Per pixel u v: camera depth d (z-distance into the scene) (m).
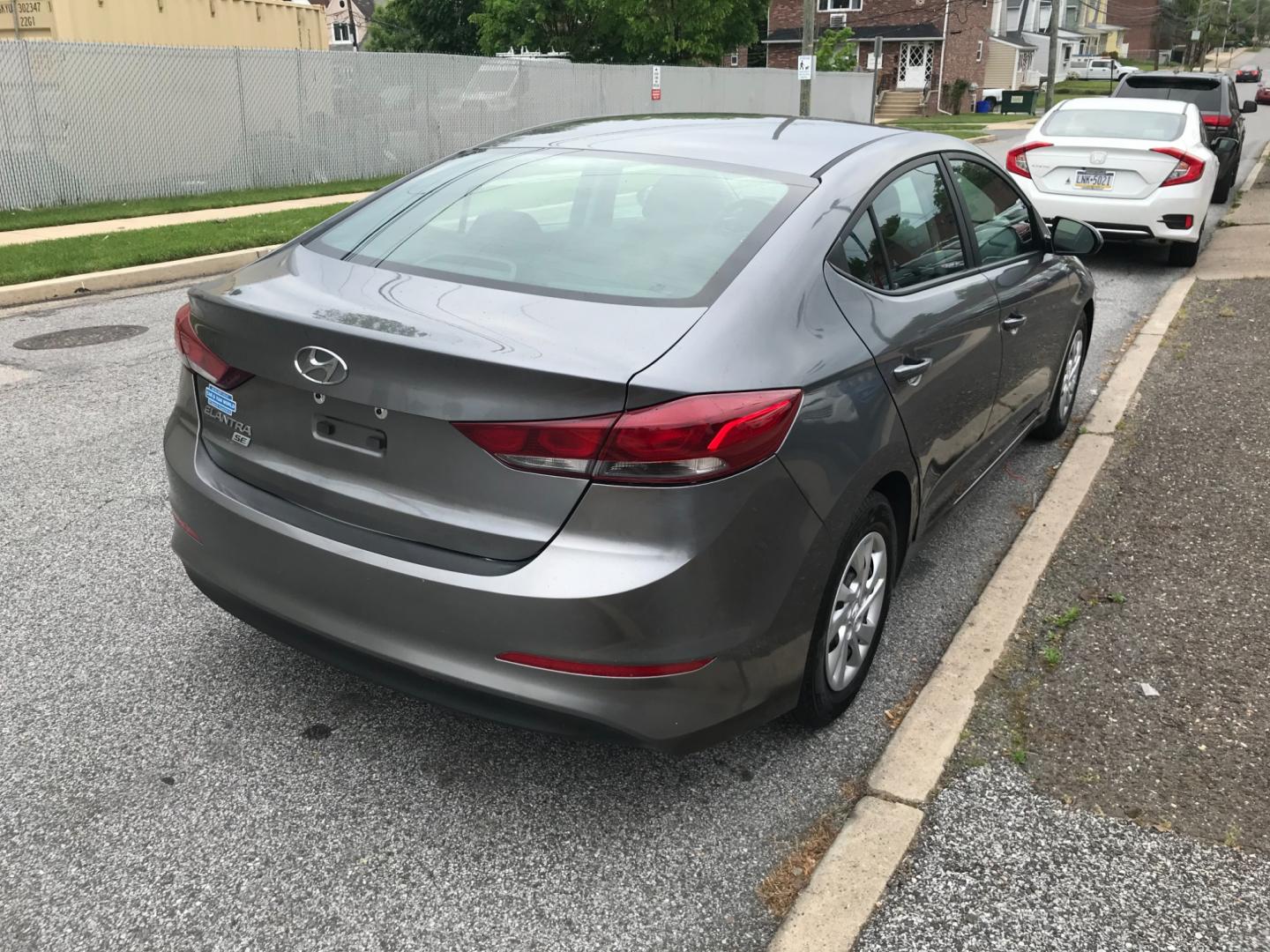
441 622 2.50
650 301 2.68
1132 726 3.21
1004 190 4.43
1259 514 4.71
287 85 16.84
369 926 2.45
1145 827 2.79
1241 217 13.74
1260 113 40.12
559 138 3.69
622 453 2.33
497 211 3.22
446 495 2.51
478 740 3.14
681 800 2.90
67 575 4.08
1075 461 5.34
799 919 2.46
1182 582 4.11
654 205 3.11
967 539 4.60
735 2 31.77
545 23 33.69
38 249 10.44
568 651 2.41
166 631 3.69
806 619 2.78
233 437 2.93
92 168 14.48
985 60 53.22
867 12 50.59
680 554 2.39
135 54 14.69
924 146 3.78
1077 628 3.77
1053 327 4.80
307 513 2.74
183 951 2.36
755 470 2.49
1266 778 2.98
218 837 2.71
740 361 2.52
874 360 2.96
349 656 2.70
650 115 4.05
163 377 6.72
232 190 16.36
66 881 2.55
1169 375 6.82
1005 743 3.13
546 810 2.85
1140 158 9.86
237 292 2.88
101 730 3.13
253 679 3.42
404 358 2.43
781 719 3.21
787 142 3.52
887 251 3.30
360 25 68.00
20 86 13.53
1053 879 2.62
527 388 2.34
